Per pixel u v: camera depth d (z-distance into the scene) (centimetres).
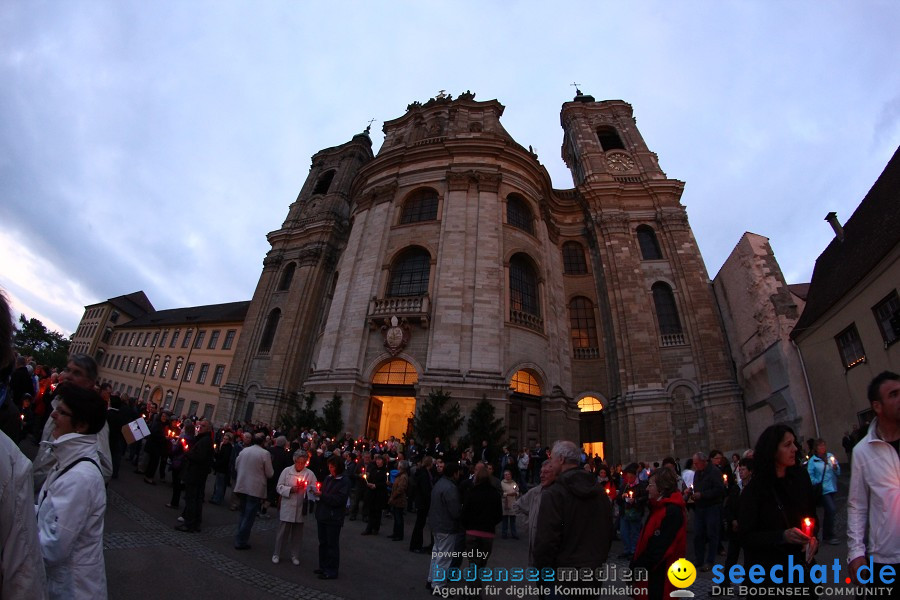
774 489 376
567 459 441
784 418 2075
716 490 893
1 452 212
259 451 902
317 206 4328
